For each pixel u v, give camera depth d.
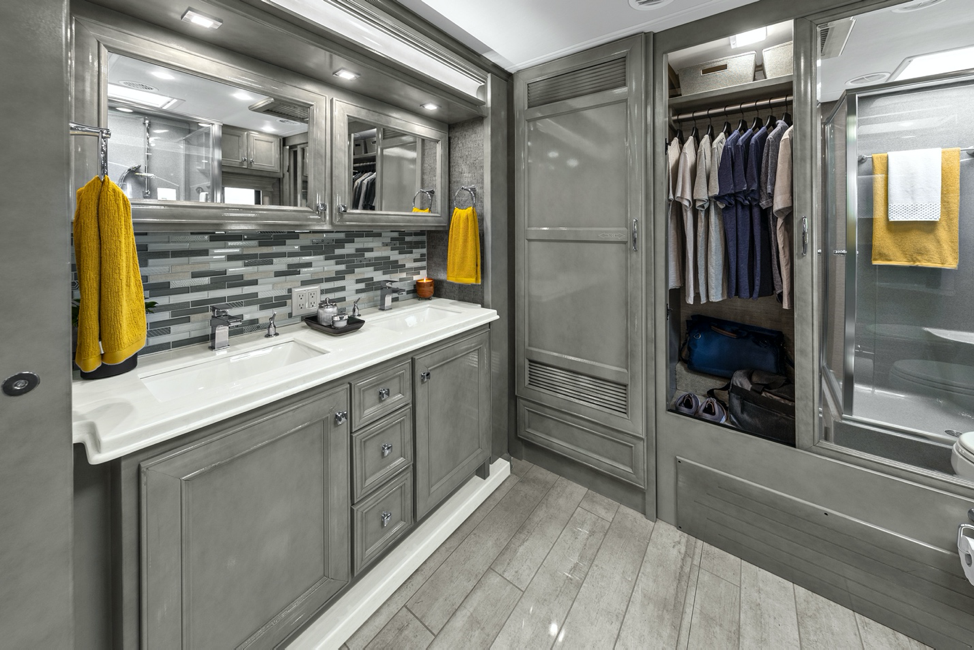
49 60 0.73
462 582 1.67
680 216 2.01
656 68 1.83
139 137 1.21
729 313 2.26
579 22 1.74
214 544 1.11
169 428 0.98
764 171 1.73
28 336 0.74
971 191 1.28
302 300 1.91
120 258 1.01
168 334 1.51
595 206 2.05
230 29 1.25
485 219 2.24
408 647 1.41
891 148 1.39
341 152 1.73
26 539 0.75
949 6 1.27
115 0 1.08
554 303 2.26
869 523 1.49
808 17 1.48
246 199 1.46
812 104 1.50
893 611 1.46
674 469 1.97
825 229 1.54
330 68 1.53
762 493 1.71
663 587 1.65
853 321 1.50
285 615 1.29
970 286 1.31
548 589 1.64
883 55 1.38
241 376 1.53
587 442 2.24
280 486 1.26
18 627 0.76
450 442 1.97
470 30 1.81
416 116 2.08
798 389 1.61
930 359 1.38
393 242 2.37
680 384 2.20
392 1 1.58
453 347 1.95
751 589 1.63
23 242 0.72
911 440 1.43
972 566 1.12
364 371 1.51
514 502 2.18
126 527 0.95
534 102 2.22
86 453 0.92
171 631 1.04
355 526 1.50
